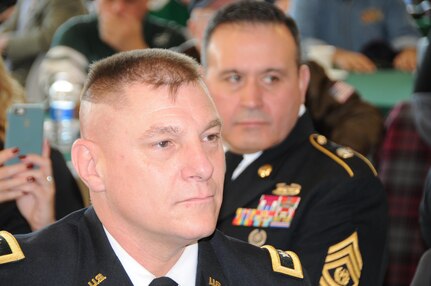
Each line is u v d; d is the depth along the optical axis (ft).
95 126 6.57
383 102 19.25
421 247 15.69
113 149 6.48
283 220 10.04
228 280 7.07
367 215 10.18
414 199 15.76
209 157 6.50
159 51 6.70
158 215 6.40
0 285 6.45
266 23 10.16
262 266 7.23
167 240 6.53
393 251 15.83
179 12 26.86
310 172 10.25
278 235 9.98
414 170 15.74
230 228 10.18
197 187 6.37
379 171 16.22
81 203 11.96
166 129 6.38
